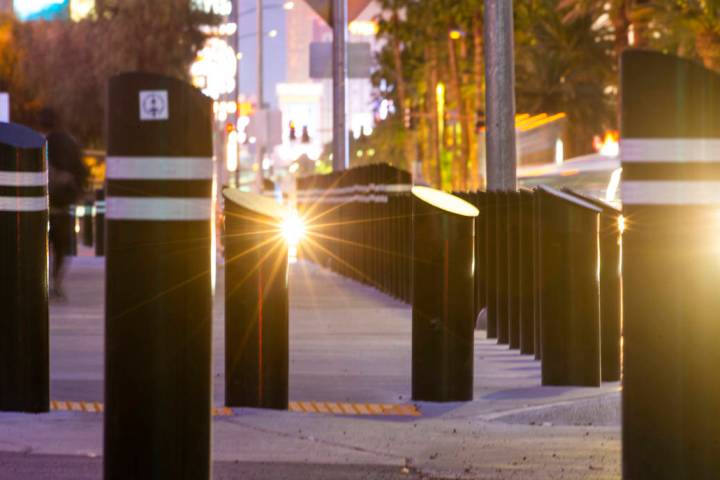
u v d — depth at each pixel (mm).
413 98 176125
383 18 142875
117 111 6895
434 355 14977
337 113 50781
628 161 6938
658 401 7047
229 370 14602
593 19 98250
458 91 123438
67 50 105125
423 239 14961
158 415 6977
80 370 17969
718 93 6859
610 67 105250
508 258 21141
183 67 105562
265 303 14492
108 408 7035
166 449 6988
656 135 6867
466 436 12641
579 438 12578
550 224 16266
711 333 6973
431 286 14938
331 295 34125
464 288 14977
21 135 13281
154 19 104125
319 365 18984
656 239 6934
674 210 6891
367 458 11234
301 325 25516
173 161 6879
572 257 16203
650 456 7082
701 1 57906
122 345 6984
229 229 14547
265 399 14523
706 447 7023
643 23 74750
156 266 6918
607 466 10820
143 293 6938
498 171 26484
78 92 104750
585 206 16188
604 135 116562
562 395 15531
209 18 106000
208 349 7055
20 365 13312
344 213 42500
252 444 11969
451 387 14992
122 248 6938
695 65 6844
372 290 36031
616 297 17062
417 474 10477
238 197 14578
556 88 112938
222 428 12961
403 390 16312
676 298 6957
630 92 6891
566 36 102688
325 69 52281
